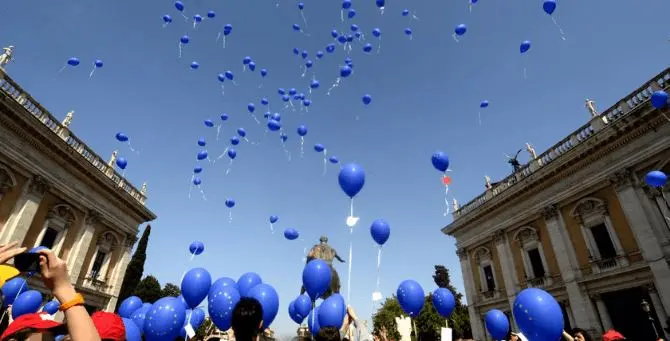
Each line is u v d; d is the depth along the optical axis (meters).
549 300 4.39
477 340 22.44
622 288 15.33
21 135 15.81
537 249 19.78
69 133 18.73
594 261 16.50
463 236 25.45
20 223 15.55
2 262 1.68
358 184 6.26
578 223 17.61
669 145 14.18
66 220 18.72
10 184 15.49
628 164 15.62
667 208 14.29
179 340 5.92
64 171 18.36
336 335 3.70
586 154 17.17
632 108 15.55
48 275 1.78
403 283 6.63
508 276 20.91
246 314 3.03
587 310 16.41
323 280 5.36
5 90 14.69
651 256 14.27
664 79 14.52
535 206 19.86
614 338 6.28
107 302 21.73
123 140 12.50
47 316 2.55
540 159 20.16
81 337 1.64
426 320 26.62
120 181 23.33
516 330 19.84
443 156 7.95
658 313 13.93
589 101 17.92
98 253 21.56
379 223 6.75
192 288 5.70
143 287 44.09
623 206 15.59
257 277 6.37
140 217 25.28
